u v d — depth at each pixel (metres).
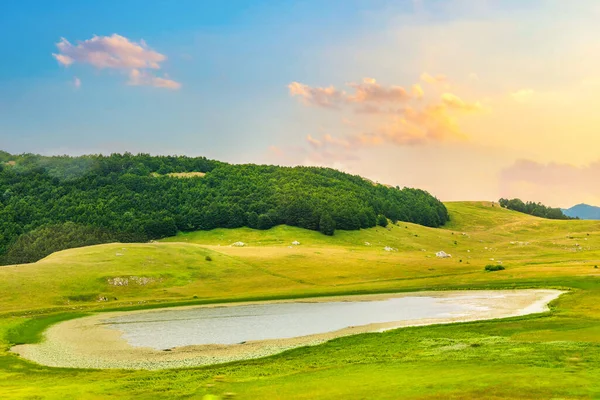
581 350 49.25
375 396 36.59
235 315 95.31
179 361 59.06
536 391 35.16
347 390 39.03
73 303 115.94
